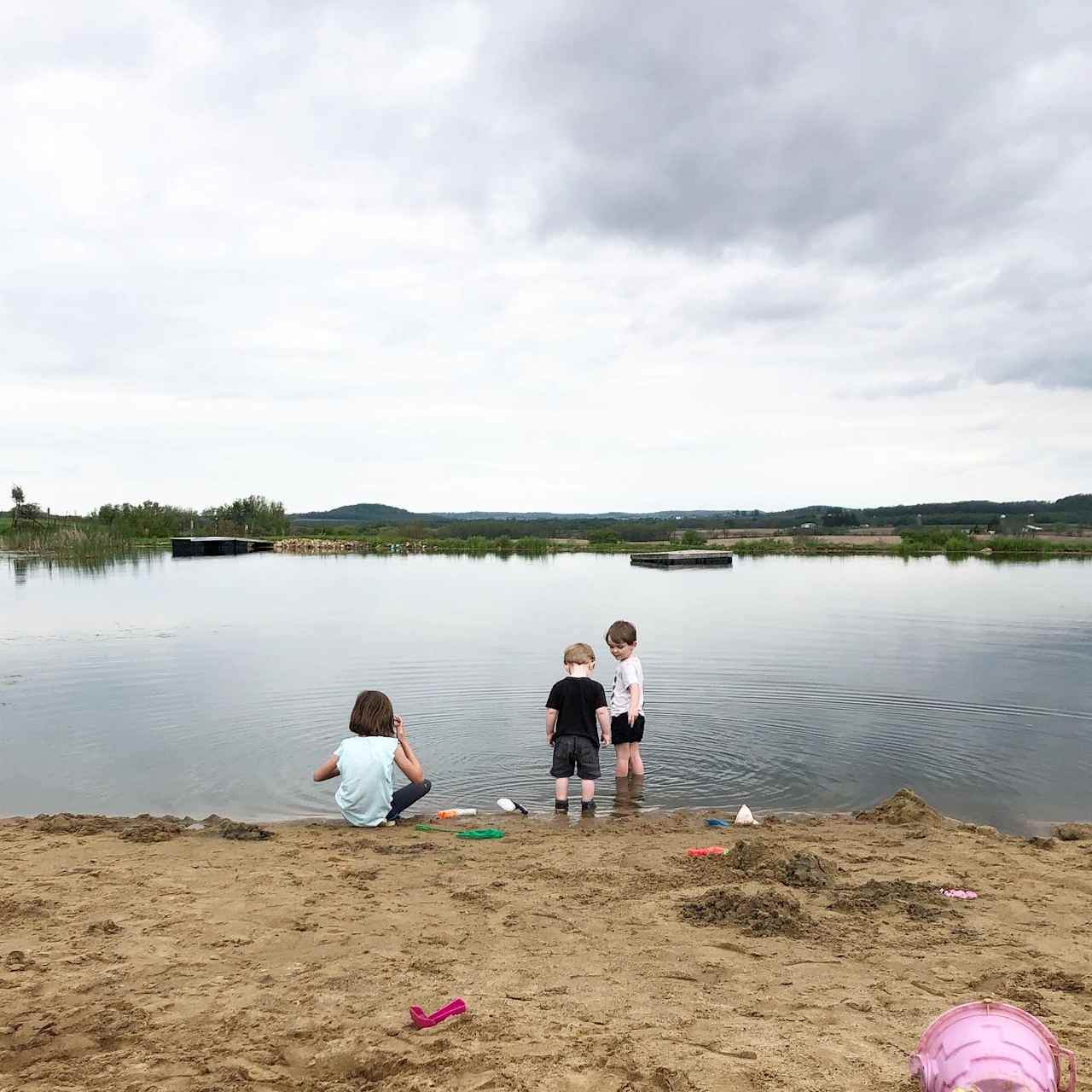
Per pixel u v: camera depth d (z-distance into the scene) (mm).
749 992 4234
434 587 32875
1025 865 6391
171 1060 3615
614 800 8594
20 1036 3809
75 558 48688
